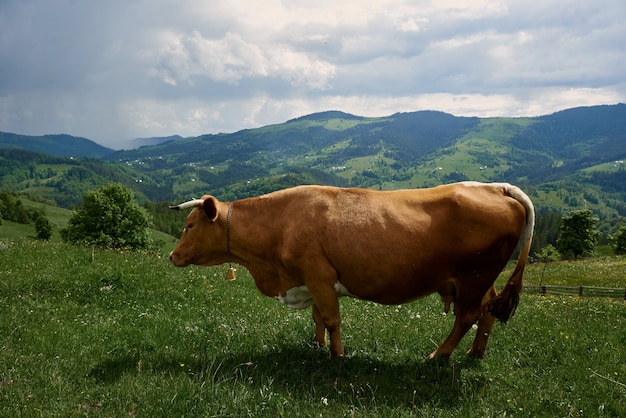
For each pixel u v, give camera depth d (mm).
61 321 9469
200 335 9266
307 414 6203
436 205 8125
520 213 8188
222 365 7777
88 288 12133
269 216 8836
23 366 7195
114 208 62781
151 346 8594
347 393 7000
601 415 6512
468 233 7992
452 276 8281
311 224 8281
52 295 11461
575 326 10523
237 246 9133
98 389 6688
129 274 13594
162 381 6926
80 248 18156
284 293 9047
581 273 59375
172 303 11734
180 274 14773
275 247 8758
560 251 102375
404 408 6602
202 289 13242
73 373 7199
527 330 10133
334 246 8156
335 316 8422
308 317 10977
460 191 8203
